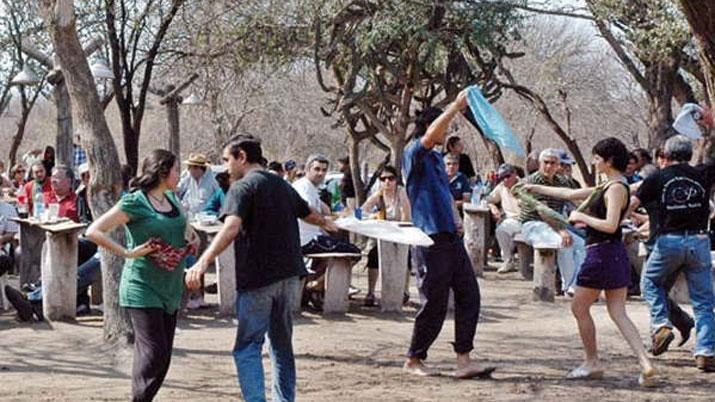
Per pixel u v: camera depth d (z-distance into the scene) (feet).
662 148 29.96
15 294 37.11
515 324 39.09
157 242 22.03
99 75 57.00
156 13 65.16
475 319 28.45
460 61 66.64
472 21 64.13
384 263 40.50
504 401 25.71
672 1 61.11
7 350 32.45
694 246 29.07
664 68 82.28
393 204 41.81
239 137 22.89
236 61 70.49
